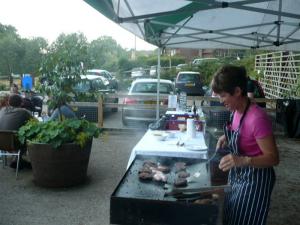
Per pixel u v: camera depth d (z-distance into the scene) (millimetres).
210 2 3904
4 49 21641
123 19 4305
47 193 5191
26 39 22188
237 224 2547
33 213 4504
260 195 2486
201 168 3236
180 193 2520
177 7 4855
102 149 7977
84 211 4582
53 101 6375
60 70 6367
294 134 9508
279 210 4734
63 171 5348
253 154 2492
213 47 8258
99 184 5605
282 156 7668
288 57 14555
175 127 5121
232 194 2592
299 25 6039
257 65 22984
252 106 2500
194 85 17250
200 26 6969
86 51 6676
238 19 6535
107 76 20156
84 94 9031
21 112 6328
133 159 3529
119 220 2406
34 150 5289
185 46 8203
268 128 2402
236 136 2529
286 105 9500
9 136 5738
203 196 2502
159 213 2355
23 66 21719
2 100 6906
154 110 9852
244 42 8062
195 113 5789
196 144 4004
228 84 2436
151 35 6727
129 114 9969
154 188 2697
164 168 3145
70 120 5551
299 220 4430
